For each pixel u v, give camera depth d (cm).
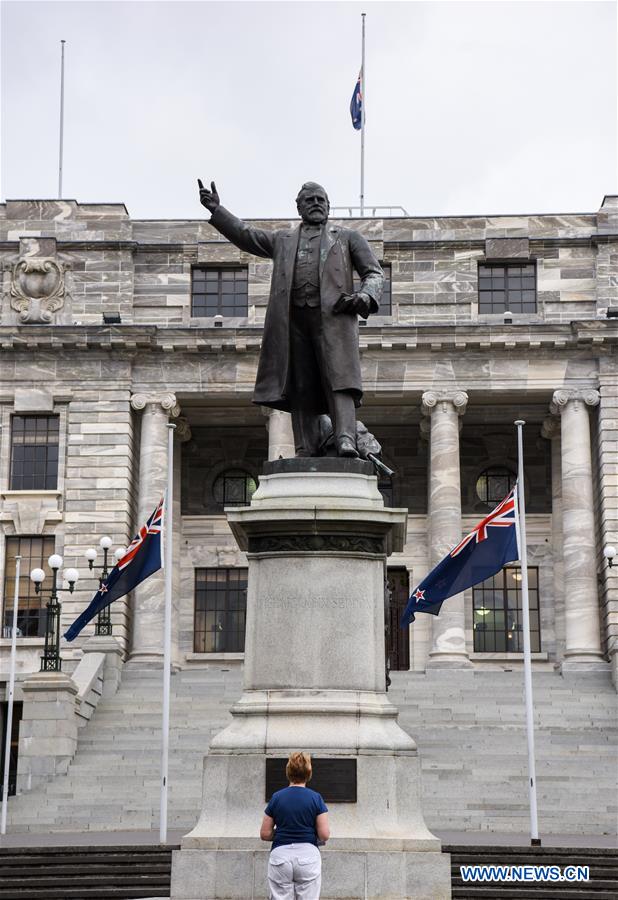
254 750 1502
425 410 5672
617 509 5484
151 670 5241
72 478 5628
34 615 5550
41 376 5712
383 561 1594
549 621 5872
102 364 5716
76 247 5850
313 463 1628
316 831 1289
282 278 1703
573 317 5775
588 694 4903
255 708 1525
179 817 3672
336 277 1689
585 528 5491
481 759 4044
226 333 5656
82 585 5500
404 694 4819
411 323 5728
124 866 2606
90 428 5662
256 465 6138
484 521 3127
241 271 5941
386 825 1477
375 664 1555
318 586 1560
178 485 5978
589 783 3869
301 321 1711
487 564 3097
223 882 1453
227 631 5962
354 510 1568
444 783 3850
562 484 5647
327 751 1494
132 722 4475
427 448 6066
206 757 1509
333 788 1485
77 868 2581
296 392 1723
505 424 6062
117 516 5581
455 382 5650
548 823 3622
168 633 3128
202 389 5694
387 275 5869
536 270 5844
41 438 5728
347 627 1551
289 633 1550
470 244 5831
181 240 5950
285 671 1541
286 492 1606
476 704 4659
